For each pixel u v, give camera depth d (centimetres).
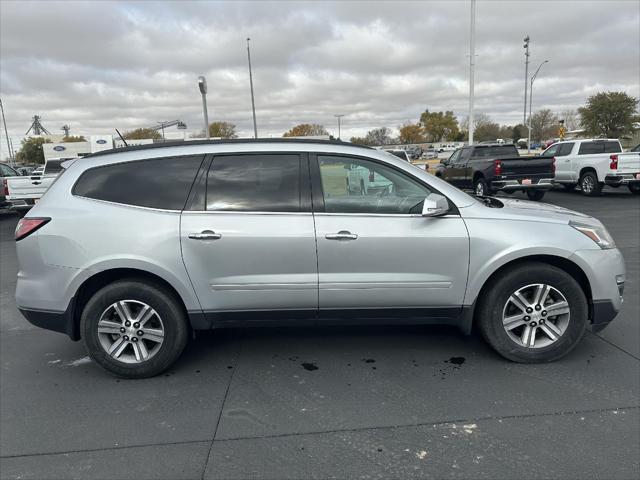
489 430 292
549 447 273
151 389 356
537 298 370
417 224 359
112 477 258
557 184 1814
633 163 1488
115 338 371
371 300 365
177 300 368
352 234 355
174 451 280
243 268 357
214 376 374
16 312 549
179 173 368
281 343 433
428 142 10931
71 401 341
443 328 458
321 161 369
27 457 277
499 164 1431
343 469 260
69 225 358
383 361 392
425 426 298
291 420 309
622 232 941
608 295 370
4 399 346
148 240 353
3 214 1648
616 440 278
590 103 5016
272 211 359
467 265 361
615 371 363
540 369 369
